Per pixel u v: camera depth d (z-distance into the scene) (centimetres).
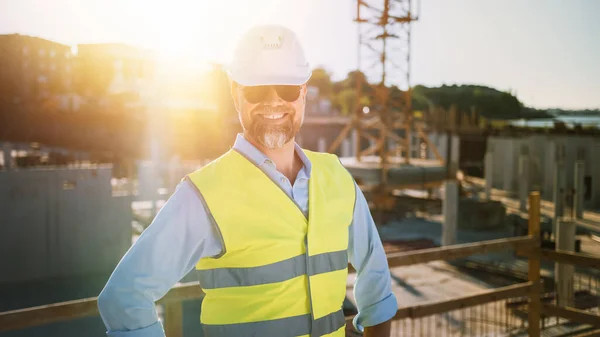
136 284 128
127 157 3434
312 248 146
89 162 2845
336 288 153
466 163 3819
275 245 140
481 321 909
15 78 2883
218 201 138
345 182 167
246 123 147
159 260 131
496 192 3222
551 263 1477
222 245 138
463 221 2288
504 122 3806
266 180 144
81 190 1645
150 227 134
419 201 2625
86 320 1170
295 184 150
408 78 2997
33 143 3416
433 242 1944
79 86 3394
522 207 2638
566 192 2455
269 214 141
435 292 1312
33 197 1567
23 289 1495
